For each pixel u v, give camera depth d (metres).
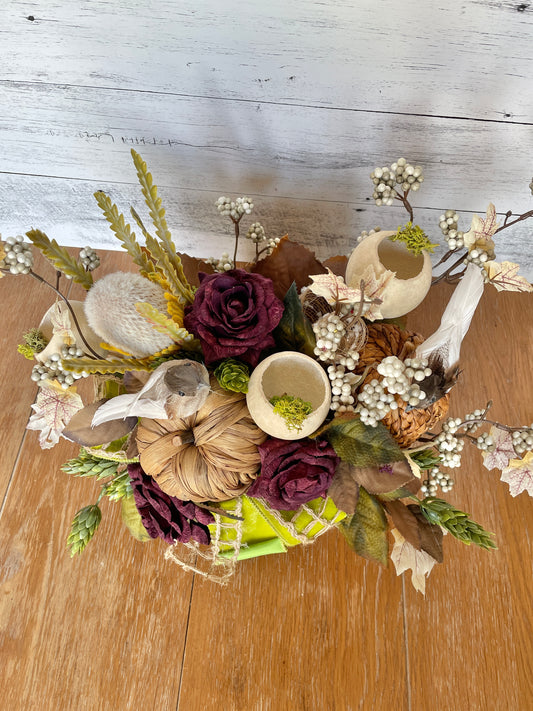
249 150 0.54
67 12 0.42
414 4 0.40
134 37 0.44
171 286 0.41
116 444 0.49
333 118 0.50
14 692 0.56
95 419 0.41
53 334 0.45
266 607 0.59
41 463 0.65
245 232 0.66
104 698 0.56
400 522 0.47
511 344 0.70
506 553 0.61
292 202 0.60
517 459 0.48
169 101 0.50
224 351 0.40
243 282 0.41
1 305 0.73
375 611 0.58
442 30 0.41
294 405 0.37
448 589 0.59
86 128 0.54
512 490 0.49
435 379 0.42
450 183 0.56
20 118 0.53
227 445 0.41
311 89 0.47
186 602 0.59
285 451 0.40
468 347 0.70
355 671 0.56
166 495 0.46
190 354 0.43
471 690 0.56
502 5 0.39
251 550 0.53
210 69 0.46
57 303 0.45
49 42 0.45
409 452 0.46
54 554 0.61
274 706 0.55
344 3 0.40
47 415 0.46
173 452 0.42
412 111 0.48
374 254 0.43
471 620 0.58
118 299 0.39
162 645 0.57
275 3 0.40
